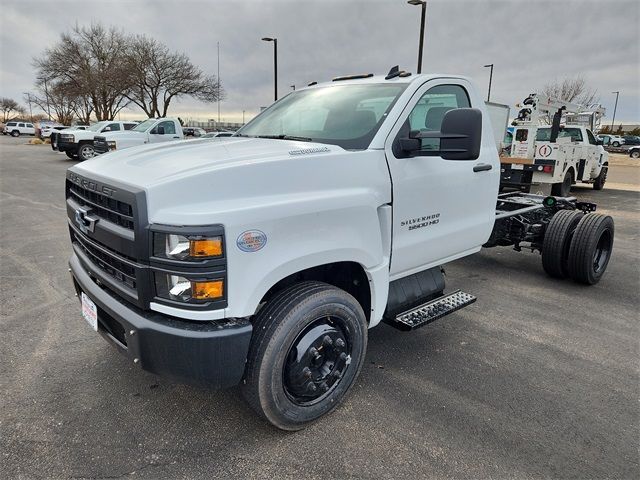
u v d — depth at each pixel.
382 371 3.37
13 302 4.41
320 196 2.52
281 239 2.33
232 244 2.14
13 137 53.59
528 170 11.83
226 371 2.24
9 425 2.68
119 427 2.69
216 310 2.16
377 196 2.85
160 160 2.52
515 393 3.12
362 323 2.84
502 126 13.91
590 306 4.75
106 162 2.73
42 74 46.12
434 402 2.99
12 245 6.41
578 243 5.16
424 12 18.05
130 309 2.33
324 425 2.74
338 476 2.35
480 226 3.91
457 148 2.73
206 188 2.18
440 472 2.38
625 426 2.79
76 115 63.59
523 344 3.86
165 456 2.47
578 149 12.98
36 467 2.37
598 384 3.26
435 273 3.66
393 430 2.70
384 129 2.97
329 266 2.85
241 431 2.67
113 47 42.84
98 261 2.61
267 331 2.41
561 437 2.68
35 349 3.53
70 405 2.87
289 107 3.80
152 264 2.16
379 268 2.94
